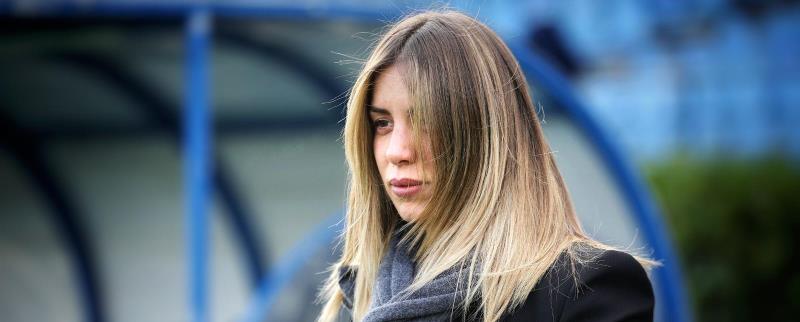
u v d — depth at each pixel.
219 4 12.87
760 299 18.59
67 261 17.98
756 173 19.48
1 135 17.30
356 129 5.12
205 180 12.79
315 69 15.52
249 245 17.92
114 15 12.61
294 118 17.03
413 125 4.79
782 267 18.50
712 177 19.61
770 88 21.44
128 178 17.75
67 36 13.64
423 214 4.91
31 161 17.59
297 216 17.52
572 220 5.03
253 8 12.92
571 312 4.62
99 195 17.88
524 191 4.83
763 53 21.55
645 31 23.09
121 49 14.42
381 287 5.04
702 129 22.27
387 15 12.91
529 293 4.70
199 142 12.85
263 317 13.15
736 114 21.86
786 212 18.72
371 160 5.24
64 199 17.86
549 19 23.67
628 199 13.95
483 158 4.82
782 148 21.11
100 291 18.05
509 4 24.05
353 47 14.42
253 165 17.56
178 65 15.12
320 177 17.23
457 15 5.06
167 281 17.75
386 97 4.88
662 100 22.86
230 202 17.81
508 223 4.77
